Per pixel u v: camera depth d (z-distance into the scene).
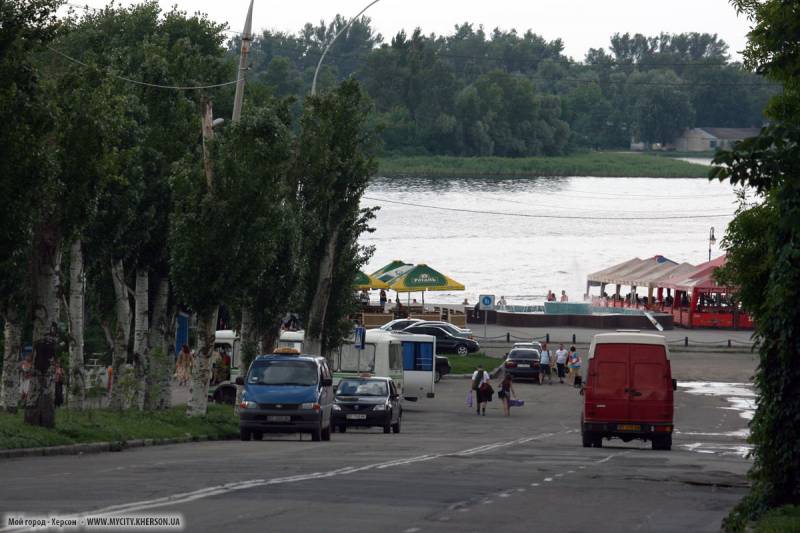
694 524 46.81
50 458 71.81
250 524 40.75
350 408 120.38
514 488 58.09
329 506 46.81
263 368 100.25
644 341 102.69
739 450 102.19
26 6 74.31
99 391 104.06
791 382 53.03
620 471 71.88
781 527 43.38
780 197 46.66
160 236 110.69
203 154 106.38
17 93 74.69
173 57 115.38
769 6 64.06
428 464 71.56
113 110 83.75
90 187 82.44
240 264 102.81
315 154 127.31
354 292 147.12
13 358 104.12
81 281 99.44
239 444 92.81
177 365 166.50
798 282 53.31
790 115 61.09
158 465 65.56
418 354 164.75
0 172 73.44
